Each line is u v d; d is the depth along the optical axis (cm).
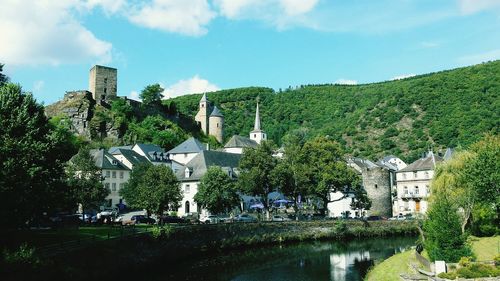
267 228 7462
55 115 14525
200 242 6069
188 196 10075
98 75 16312
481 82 16888
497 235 5650
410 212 10706
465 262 3628
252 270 5219
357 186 8506
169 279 4572
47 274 3080
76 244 3866
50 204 4088
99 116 14900
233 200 7619
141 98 17725
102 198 6625
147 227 5659
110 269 3994
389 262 4706
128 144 14450
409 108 18325
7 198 3344
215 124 19562
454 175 5750
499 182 5356
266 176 7869
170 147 15600
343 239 8050
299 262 5781
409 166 11325
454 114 16200
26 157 3828
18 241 3891
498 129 13975
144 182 6769
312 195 8981
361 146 17700
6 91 4241
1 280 2728
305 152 8544
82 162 6500
